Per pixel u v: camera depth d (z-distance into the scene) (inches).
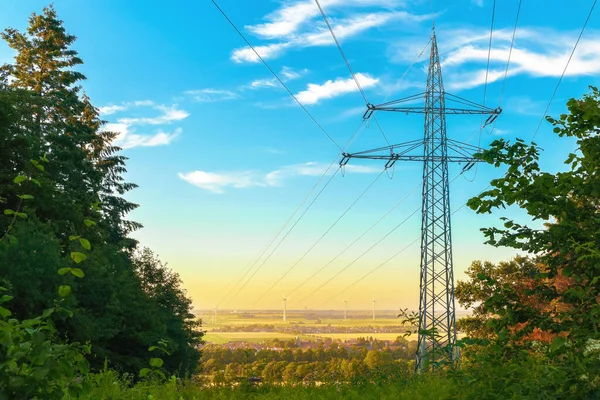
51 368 139.8
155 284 2674.7
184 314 2672.2
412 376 486.3
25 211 1373.0
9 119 1577.3
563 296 228.7
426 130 1526.8
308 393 410.0
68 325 1338.6
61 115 2284.7
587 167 231.8
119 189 2709.2
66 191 1859.0
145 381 340.2
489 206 251.6
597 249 212.4
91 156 2728.8
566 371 190.2
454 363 303.7
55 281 1244.5
